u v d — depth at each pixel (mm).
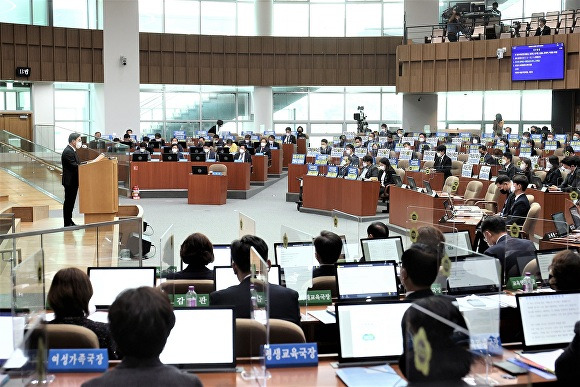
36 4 26281
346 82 29703
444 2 31047
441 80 25844
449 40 25703
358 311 3945
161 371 2535
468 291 4586
